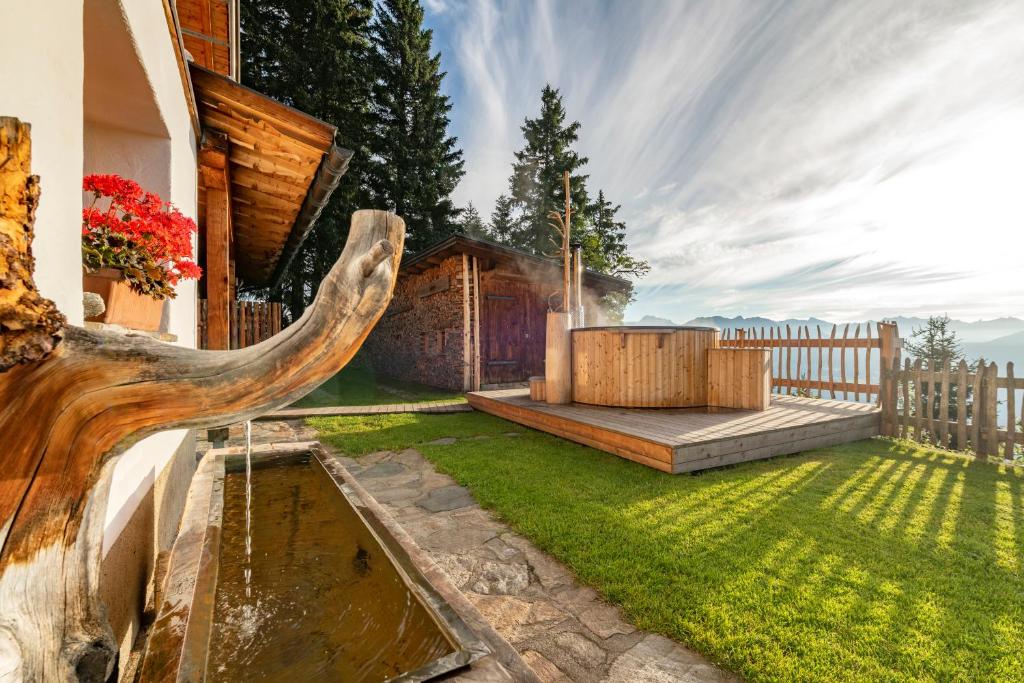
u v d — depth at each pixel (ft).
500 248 33.35
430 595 4.68
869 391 21.39
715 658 5.44
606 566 7.49
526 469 13.07
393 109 68.69
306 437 17.89
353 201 58.03
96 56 6.02
